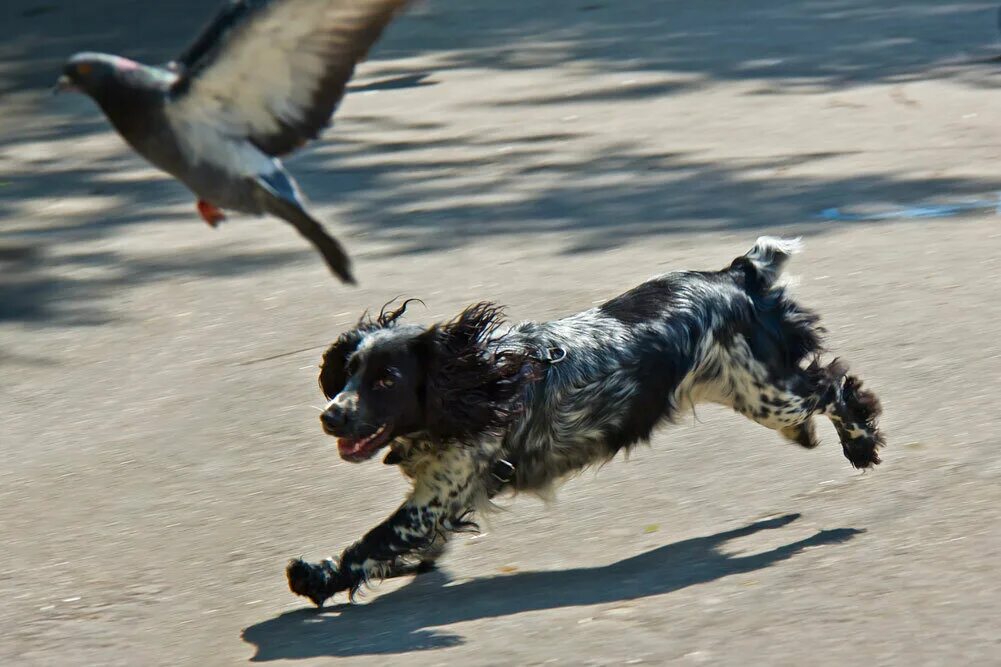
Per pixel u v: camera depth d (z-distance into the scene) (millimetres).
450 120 20047
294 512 8398
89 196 16844
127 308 12672
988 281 11617
